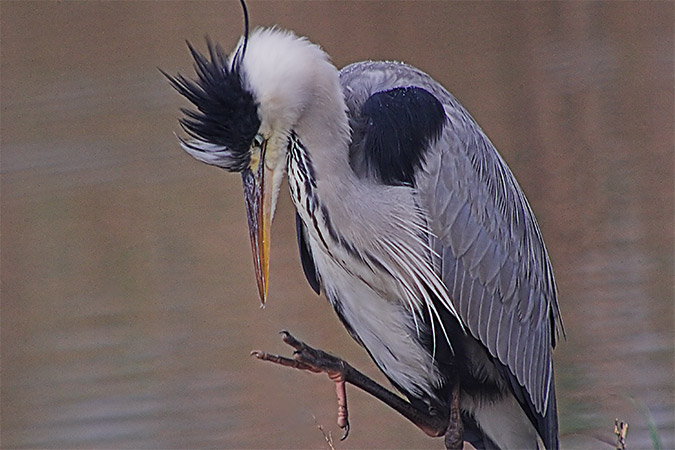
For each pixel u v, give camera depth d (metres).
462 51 21.42
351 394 11.87
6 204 16.47
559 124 18.33
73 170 17.30
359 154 7.68
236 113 7.18
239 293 13.70
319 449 10.84
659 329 11.78
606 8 23.27
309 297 13.48
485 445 8.72
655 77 19.88
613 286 12.95
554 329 9.21
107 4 21.09
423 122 7.81
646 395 10.60
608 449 9.80
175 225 15.61
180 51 19.92
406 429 11.18
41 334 13.26
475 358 8.35
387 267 7.74
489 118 18.94
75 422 11.60
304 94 7.23
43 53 20.56
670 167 16.30
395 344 8.21
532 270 8.69
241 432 11.16
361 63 8.34
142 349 12.62
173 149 17.69
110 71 20.06
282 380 12.01
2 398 12.00
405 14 22.16
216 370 12.21
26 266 14.84
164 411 11.59
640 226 14.52
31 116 19.14
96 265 14.67
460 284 8.12
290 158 7.39
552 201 15.73
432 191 7.87
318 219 7.55
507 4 23.58
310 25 21.09
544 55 21.28
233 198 16.34
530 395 8.60
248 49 7.30
